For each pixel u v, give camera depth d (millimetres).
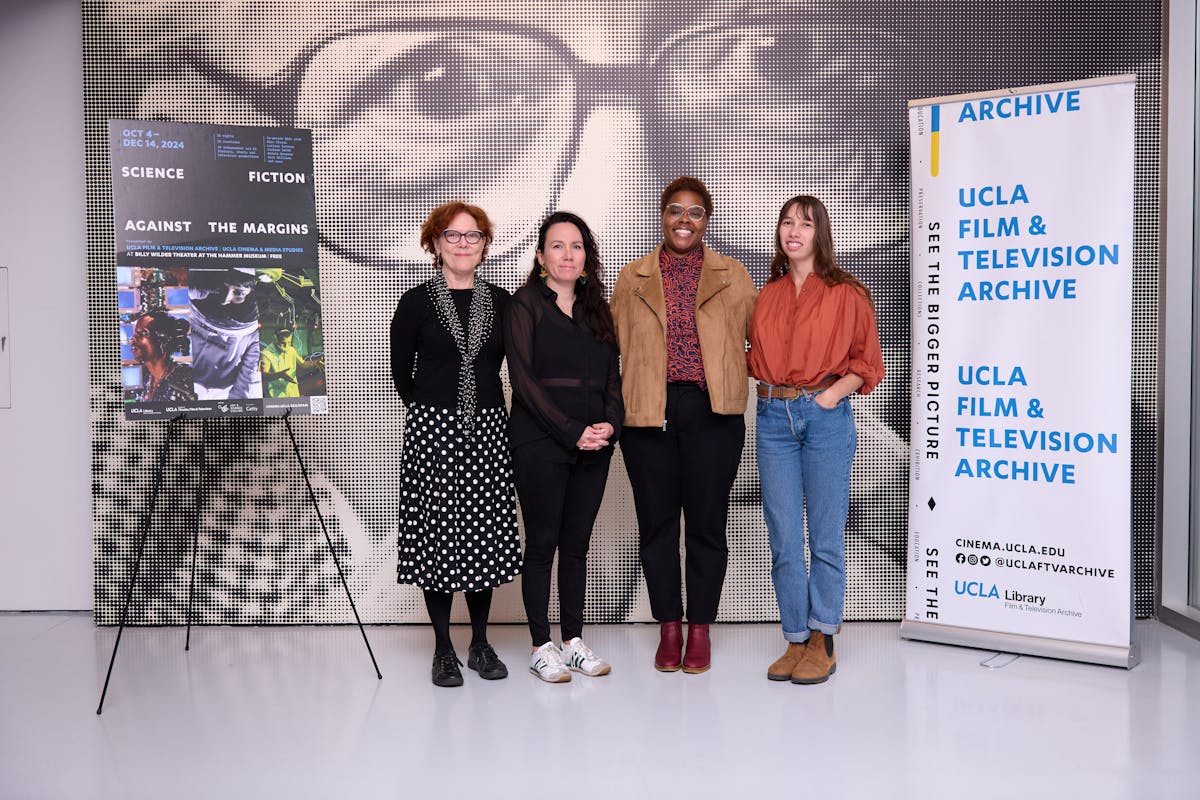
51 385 4285
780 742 2857
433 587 3307
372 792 2535
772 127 4148
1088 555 3611
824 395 3283
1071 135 3590
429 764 2707
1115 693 3293
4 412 4289
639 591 4199
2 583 4293
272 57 4105
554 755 2764
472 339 3312
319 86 4113
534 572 3438
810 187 4156
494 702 3215
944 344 3852
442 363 3316
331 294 4145
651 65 4133
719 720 3035
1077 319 3607
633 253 4164
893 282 4176
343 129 4125
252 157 3432
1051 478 3670
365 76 4117
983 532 3803
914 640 3945
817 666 3396
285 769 2680
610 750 2799
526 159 4145
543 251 3385
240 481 4152
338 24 4105
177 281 3381
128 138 3334
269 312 3449
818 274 3340
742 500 4195
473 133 4137
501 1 4113
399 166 4133
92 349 4129
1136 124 4117
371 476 4168
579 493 3432
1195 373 4156
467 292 3354
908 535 4004
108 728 2998
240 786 2574
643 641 3939
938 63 4145
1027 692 3305
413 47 4117
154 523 4160
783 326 3352
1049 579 3682
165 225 3365
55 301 4277
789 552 3416
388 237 4141
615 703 3195
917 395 3912
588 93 4129
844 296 3283
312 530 4176
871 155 4156
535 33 4121
